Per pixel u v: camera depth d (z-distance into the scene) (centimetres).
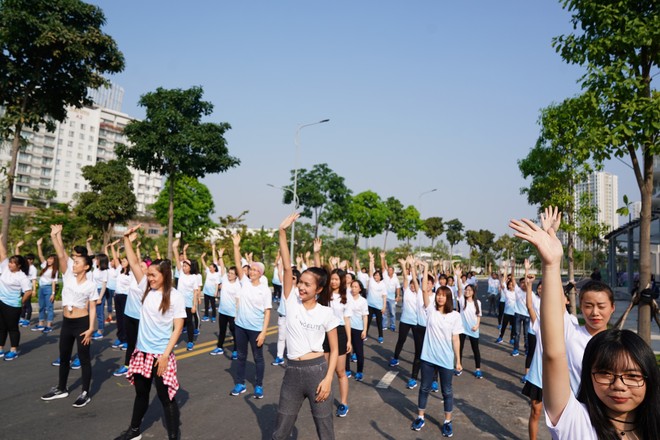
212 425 522
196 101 2403
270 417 552
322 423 373
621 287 2955
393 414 588
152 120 2269
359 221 4425
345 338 585
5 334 805
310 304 386
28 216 3562
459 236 7800
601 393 167
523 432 539
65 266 603
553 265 170
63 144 9038
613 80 669
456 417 583
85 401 575
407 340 1181
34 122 1669
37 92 1645
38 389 630
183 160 2312
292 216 461
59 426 500
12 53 1548
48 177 8794
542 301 170
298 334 378
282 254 454
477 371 805
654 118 631
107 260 1031
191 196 4022
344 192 4478
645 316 650
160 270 464
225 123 2455
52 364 770
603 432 161
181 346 982
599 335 176
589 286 326
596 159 696
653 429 160
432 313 541
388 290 1358
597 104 687
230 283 901
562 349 165
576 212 1349
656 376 162
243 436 492
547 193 1405
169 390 454
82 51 1578
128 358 721
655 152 638
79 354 580
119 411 555
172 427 456
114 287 1229
